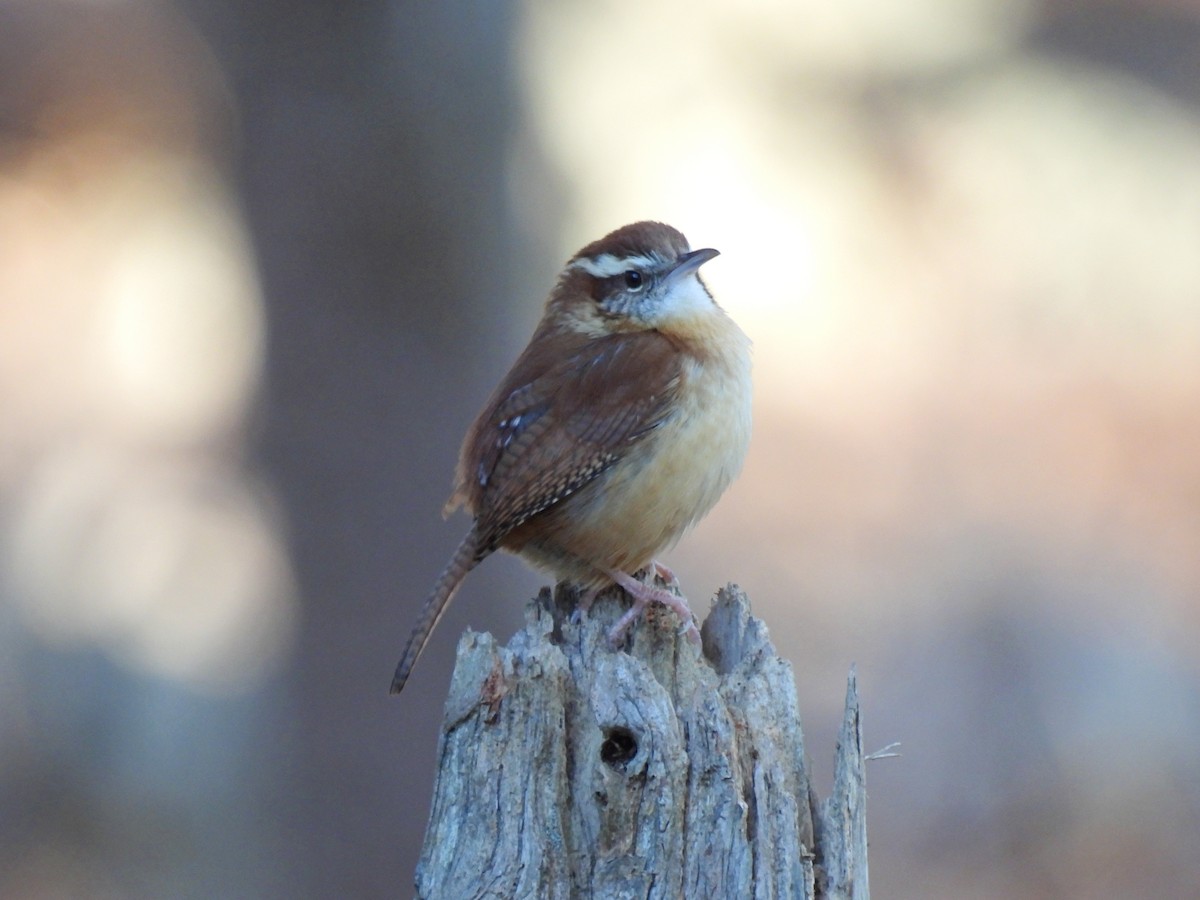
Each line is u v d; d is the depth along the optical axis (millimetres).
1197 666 15430
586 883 4703
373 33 9828
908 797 14289
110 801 13961
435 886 4723
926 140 17641
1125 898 13094
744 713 4934
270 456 10344
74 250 18656
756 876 4652
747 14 16797
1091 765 14391
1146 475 18219
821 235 19094
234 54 9969
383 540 10320
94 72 16703
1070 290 18906
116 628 16062
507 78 10039
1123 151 17578
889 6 16766
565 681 4902
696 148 17438
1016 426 18984
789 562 17531
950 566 17328
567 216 11453
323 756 10461
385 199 9992
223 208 10555
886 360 19797
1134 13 17219
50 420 18922
